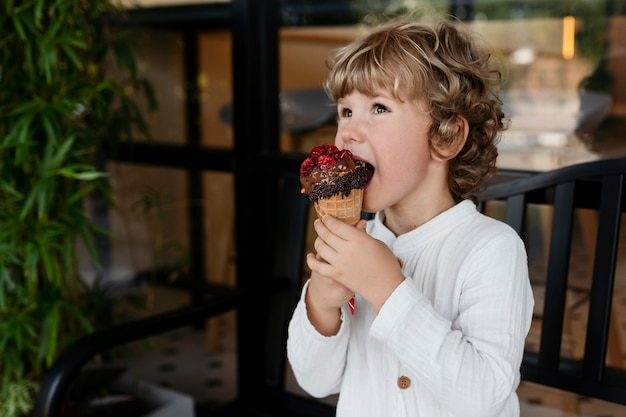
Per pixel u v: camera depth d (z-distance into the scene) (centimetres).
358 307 102
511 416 96
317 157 90
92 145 192
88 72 205
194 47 223
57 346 185
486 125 96
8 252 164
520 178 133
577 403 160
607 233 122
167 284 250
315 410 164
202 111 225
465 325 89
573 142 171
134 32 233
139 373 233
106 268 255
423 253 96
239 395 183
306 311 99
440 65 88
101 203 251
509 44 179
